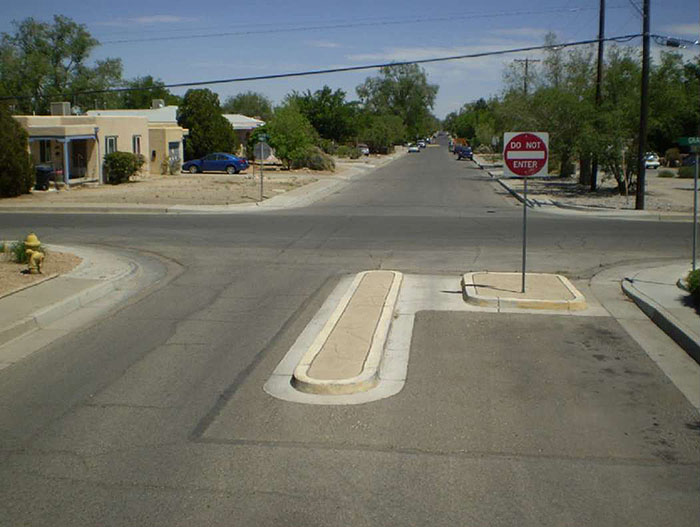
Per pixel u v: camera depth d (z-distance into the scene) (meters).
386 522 4.82
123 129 42.44
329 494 5.23
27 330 10.27
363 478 5.49
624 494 5.24
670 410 7.02
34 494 5.26
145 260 16.23
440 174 55.97
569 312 11.19
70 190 35.06
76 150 38.56
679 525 4.80
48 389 7.68
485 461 5.81
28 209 27.34
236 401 7.26
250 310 11.38
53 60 72.06
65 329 10.34
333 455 5.92
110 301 12.18
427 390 7.57
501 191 37.84
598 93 32.91
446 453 5.96
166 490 5.30
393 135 116.81
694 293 11.52
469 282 12.88
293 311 11.31
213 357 8.83
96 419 6.78
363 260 16.03
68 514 4.95
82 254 16.75
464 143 134.75
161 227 21.84
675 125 36.03
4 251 15.84
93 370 8.35
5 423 6.70
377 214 25.72
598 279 13.95
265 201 30.31
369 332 9.48
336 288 13.09
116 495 5.23
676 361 8.70
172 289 13.08
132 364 8.56
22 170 31.22
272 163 64.00
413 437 6.31
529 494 5.24
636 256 16.47
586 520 4.86
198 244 18.47
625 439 6.29
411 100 157.12
